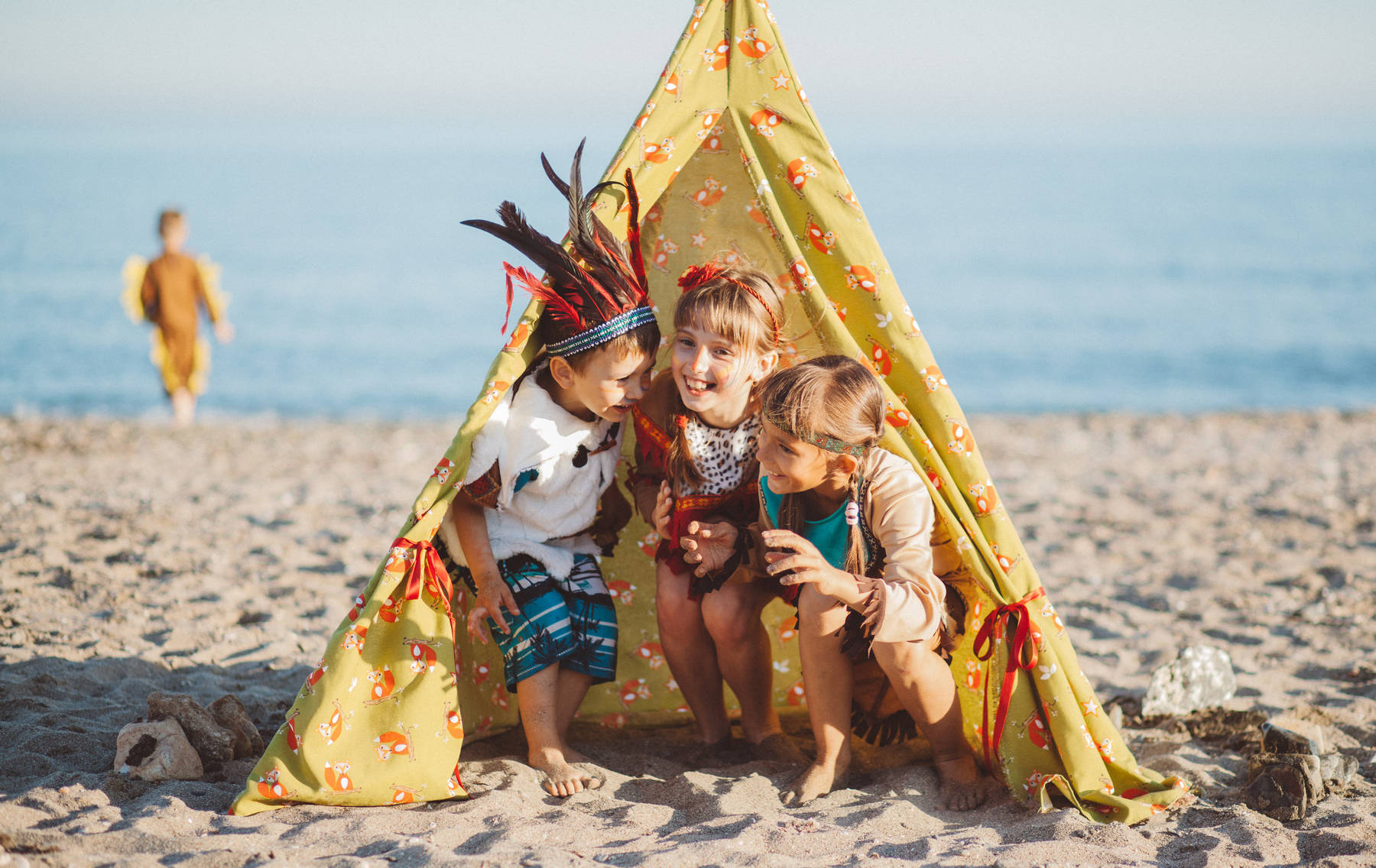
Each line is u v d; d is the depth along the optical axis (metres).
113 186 97.12
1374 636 4.70
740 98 3.15
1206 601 5.34
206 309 12.35
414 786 2.80
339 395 18.06
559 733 3.15
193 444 10.87
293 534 6.46
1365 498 8.00
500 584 3.03
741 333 2.94
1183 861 2.53
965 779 3.02
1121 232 50.66
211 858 2.34
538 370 3.15
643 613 3.66
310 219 60.00
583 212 2.97
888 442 2.96
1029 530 7.06
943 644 3.00
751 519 3.20
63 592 4.96
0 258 37.00
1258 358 21.52
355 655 2.79
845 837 2.62
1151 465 10.00
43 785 2.76
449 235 51.03
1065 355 22.11
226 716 3.18
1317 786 2.96
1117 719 3.70
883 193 84.06
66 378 18.09
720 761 3.29
